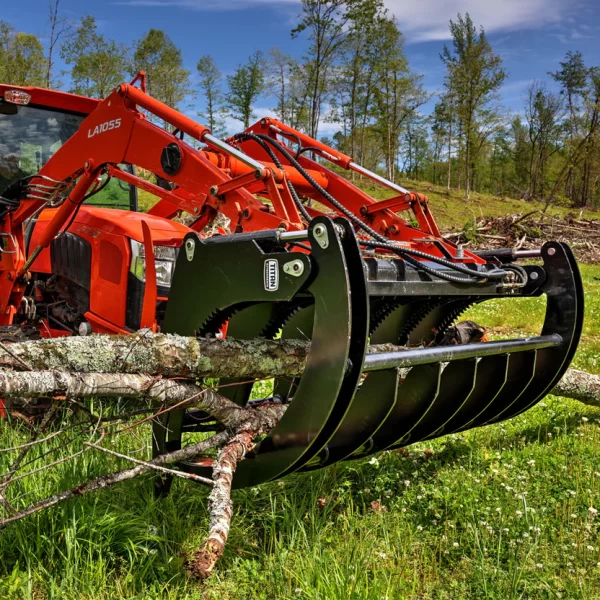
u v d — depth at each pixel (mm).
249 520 3330
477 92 53969
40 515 3025
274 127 4965
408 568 2936
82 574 2738
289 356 3238
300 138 4926
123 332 4379
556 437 4582
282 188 3471
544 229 29391
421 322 4133
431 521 3389
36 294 5152
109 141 4137
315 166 4973
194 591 2756
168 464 3311
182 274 3145
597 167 59469
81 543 2920
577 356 7305
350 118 51406
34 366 2916
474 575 2904
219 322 3150
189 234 3100
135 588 2744
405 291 3027
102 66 36406
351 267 2572
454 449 4324
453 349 3260
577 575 2873
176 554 2980
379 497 3594
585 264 25031
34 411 4254
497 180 83438
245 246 2836
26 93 5113
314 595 2648
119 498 3352
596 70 58469
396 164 66250
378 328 3986
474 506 3455
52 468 3469
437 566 2996
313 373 2648
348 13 42844
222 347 3076
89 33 34906
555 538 3193
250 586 2812
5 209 4723
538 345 3818
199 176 3697
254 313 3430
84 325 4625
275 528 3252
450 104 57344
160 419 3367
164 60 43156
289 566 2908
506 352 3623
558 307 4012
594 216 51406
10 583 2664
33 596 2674
